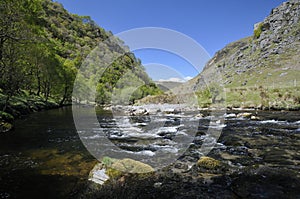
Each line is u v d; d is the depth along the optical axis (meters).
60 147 9.20
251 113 22.94
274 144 9.95
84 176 5.87
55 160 7.31
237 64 82.44
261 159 7.70
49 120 18.06
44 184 5.37
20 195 4.82
